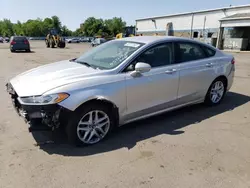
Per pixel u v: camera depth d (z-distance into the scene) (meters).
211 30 34.44
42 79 3.29
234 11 30.92
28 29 107.56
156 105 3.87
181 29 40.22
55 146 3.25
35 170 2.71
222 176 2.66
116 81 3.34
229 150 3.22
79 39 68.62
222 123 4.13
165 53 3.97
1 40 60.12
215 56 4.80
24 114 3.03
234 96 5.87
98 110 3.27
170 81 3.93
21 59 14.05
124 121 3.61
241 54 22.08
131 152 3.14
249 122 4.20
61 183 2.51
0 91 6.06
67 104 2.96
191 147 3.28
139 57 3.63
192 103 4.53
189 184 2.52
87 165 2.83
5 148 3.17
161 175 2.67
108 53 3.97
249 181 2.59
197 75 4.36
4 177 2.58
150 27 48.84
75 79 3.17
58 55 17.61
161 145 3.33
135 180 2.57
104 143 3.37
